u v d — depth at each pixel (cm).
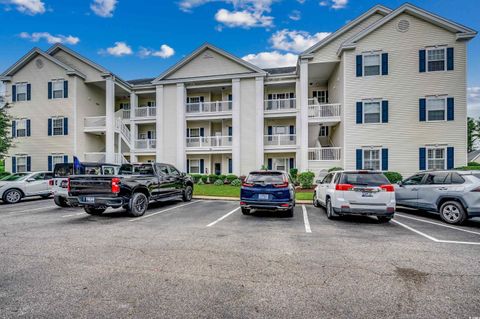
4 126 1881
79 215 854
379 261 433
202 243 533
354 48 1703
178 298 310
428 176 839
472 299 310
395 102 1650
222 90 2295
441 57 1599
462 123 1562
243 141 2095
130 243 531
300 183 1686
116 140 2345
